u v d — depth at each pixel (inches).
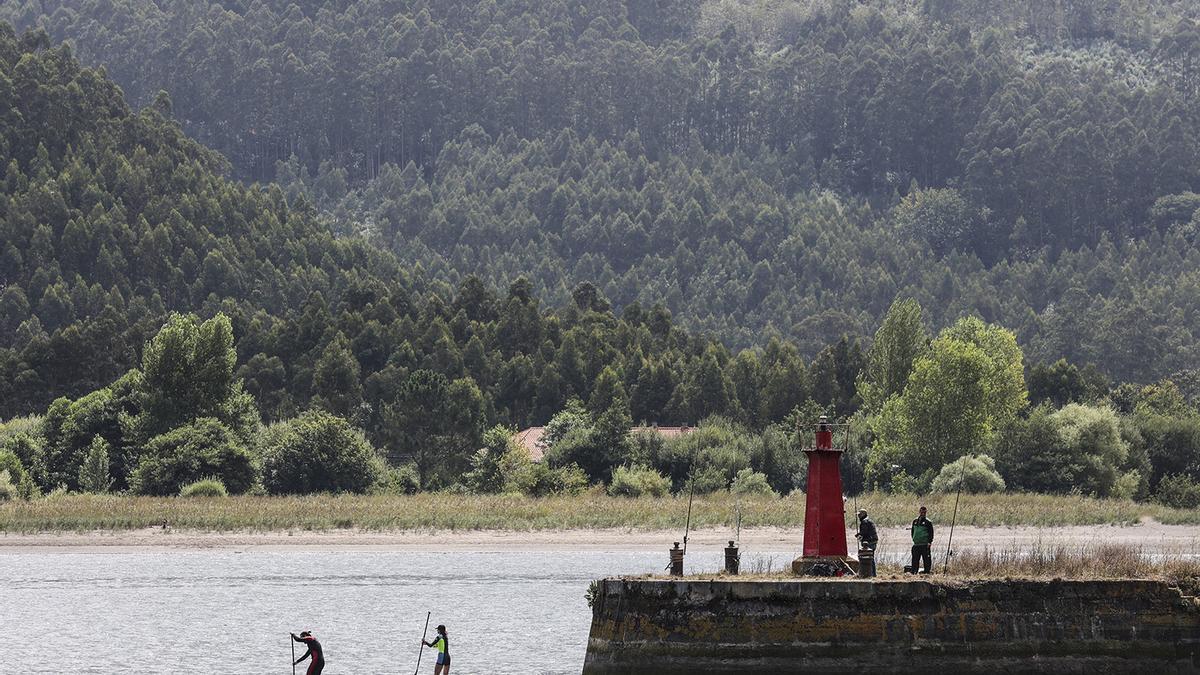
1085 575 6496.1
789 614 6181.1
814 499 6604.3
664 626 6254.9
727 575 6574.8
